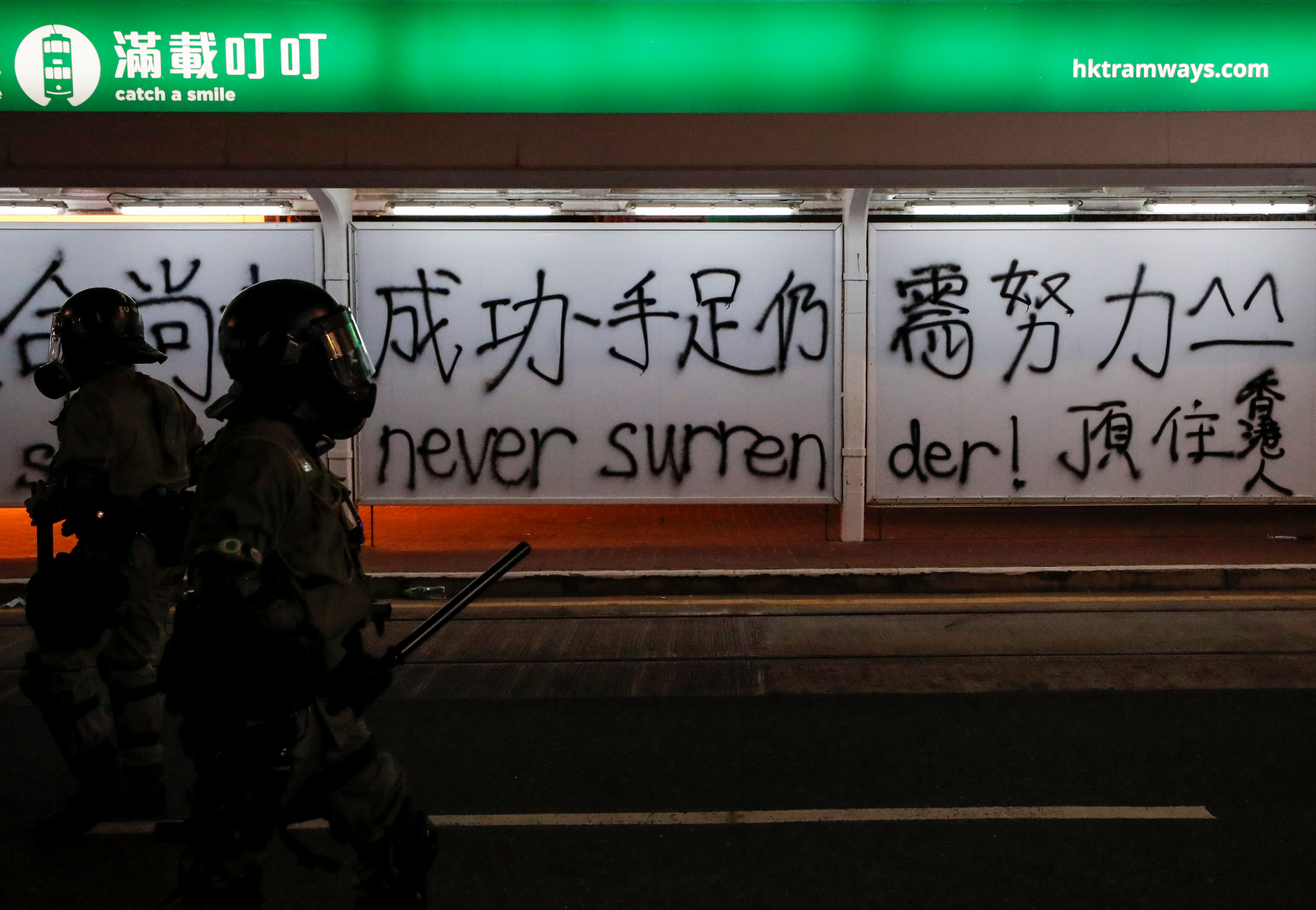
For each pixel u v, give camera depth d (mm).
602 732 4668
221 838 2055
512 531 10547
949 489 9398
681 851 3492
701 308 9281
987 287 9273
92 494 3406
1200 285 9250
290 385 2260
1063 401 9344
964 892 3189
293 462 2152
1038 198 9164
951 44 7906
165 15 7816
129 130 7805
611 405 9344
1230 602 7242
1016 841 3533
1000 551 8797
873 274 9266
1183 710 4879
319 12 7828
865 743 4488
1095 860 3391
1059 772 4145
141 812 3775
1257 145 7898
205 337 9211
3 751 4488
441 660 5852
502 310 9273
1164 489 9383
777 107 7938
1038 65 7926
